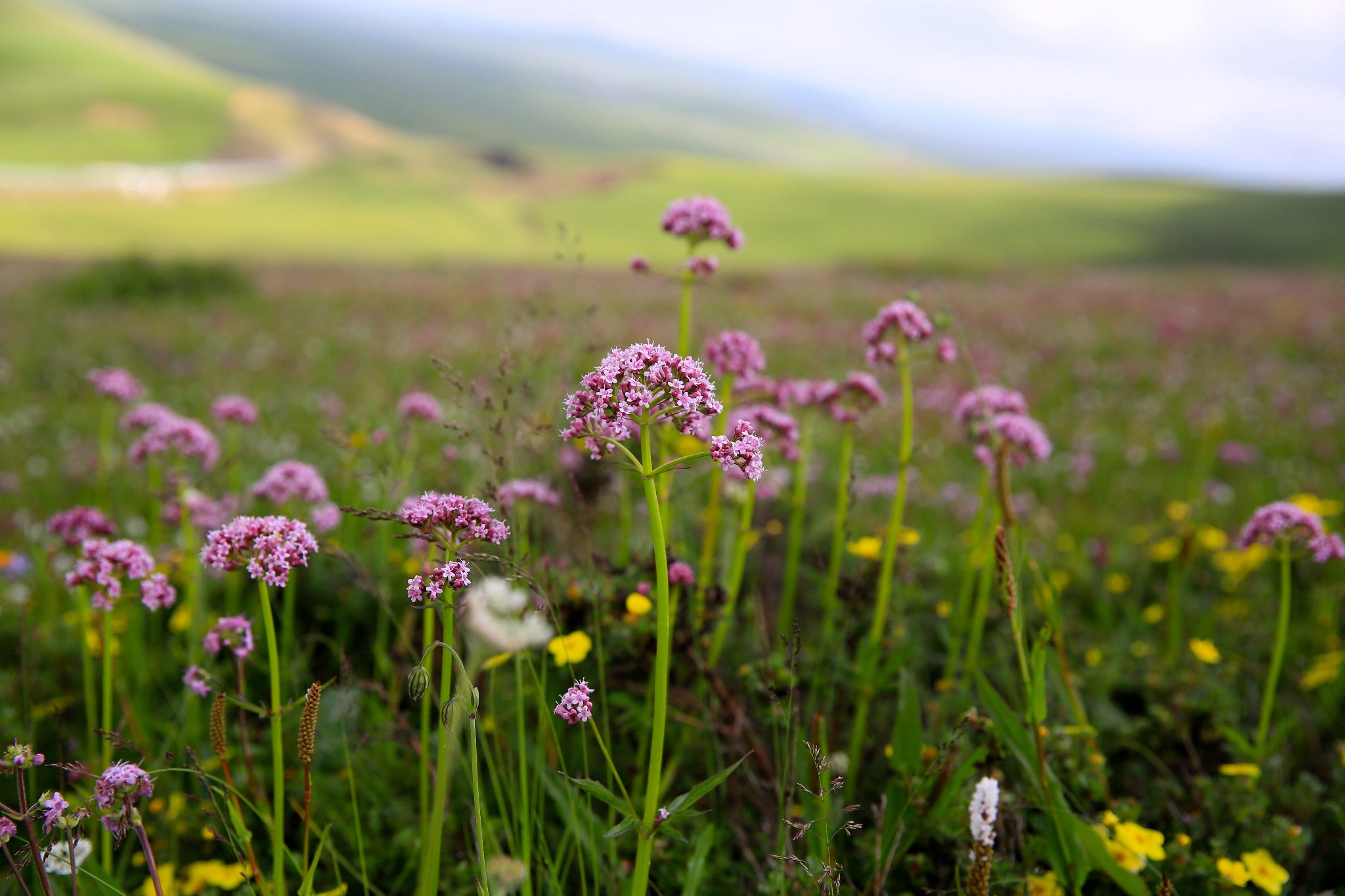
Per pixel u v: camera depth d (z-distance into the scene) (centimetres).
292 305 402
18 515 111
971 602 82
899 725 55
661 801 58
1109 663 74
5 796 61
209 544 46
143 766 57
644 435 41
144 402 201
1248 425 197
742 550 65
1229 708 68
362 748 60
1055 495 144
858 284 530
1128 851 52
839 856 55
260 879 46
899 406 193
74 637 72
